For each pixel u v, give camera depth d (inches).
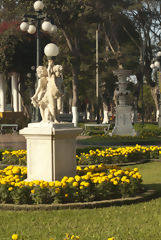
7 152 472.1
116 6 1269.7
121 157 461.7
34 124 286.2
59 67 284.8
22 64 1261.1
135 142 698.8
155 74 1659.7
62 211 241.9
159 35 1633.9
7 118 1204.5
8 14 1285.7
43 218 228.2
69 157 286.4
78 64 1197.7
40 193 251.8
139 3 1366.9
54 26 567.5
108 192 262.4
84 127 1093.8
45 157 277.7
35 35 1234.0
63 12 1100.5
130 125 828.0
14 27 1221.1
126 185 267.1
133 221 221.6
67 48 1342.3
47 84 287.1
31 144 284.7
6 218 230.7
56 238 191.3
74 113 1164.5
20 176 297.9
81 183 255.3
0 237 195.5
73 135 286.2
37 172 282.2
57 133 270.5
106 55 1460.4
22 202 253.8
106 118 1542.8
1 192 257.9
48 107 286.4
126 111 829.8
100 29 1508.4
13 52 1197.7
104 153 462.6
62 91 288.4
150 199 277.9
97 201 256.2
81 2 1115.3
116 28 1528.1
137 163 464.1
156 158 500.1
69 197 254.2
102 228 207.9
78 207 248.2
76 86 1174.3
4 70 1232.8
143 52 1529.3
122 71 832.9
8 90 2079.2
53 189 252.8
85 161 449.7
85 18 1199.6
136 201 265.6
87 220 223.1
